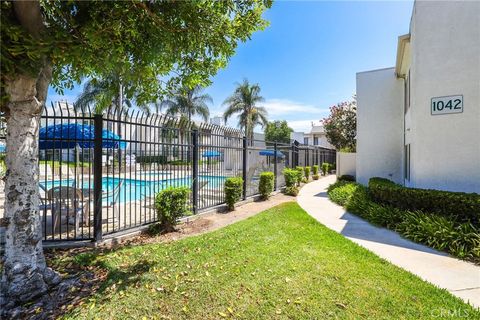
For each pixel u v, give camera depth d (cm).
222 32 417
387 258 455
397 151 1176
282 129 4669
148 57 363
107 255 451
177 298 318
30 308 311
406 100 1042
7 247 332
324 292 331
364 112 1245
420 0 707
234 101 3269
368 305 304
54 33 304
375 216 704
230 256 446
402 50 912
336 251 475
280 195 1213
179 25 368
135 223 623
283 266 406
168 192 613
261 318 282
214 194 904
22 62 285
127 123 586
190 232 616
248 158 1100
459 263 435
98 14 322
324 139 4241
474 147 634
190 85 493
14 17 290
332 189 1216
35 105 338
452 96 660
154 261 426
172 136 722
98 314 288
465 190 644
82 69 390
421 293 331
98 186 514
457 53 654
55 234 597
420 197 649
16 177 332
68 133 544
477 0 626
